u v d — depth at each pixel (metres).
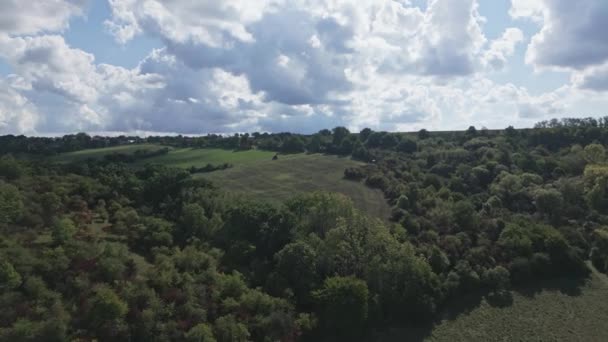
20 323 38.06
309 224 72.62
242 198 86.00
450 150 128.62
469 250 72.19
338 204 73.00
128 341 43.12
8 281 41.31
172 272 52.38
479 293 66.25
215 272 56.12
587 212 89.38
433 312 59.75
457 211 81.88
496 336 56.16
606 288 67.75
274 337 49.59
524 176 104.06
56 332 39.00
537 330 57.28
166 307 47.38
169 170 89.62
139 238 61.53
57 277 45.94
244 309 51.69
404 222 79.44
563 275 71.62
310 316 54.69
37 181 72.06
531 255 72.12
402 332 57.12
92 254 50.78
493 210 88.69
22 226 55.00
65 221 55.69
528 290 67.38
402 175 107.50
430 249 69.19
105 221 66.31
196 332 44.66
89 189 73.31
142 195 80.94
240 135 179.38
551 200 89.38
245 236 68.88
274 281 58.66
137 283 48.94
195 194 79.94
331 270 62.59
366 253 64.62
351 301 54.22
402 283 61.66
